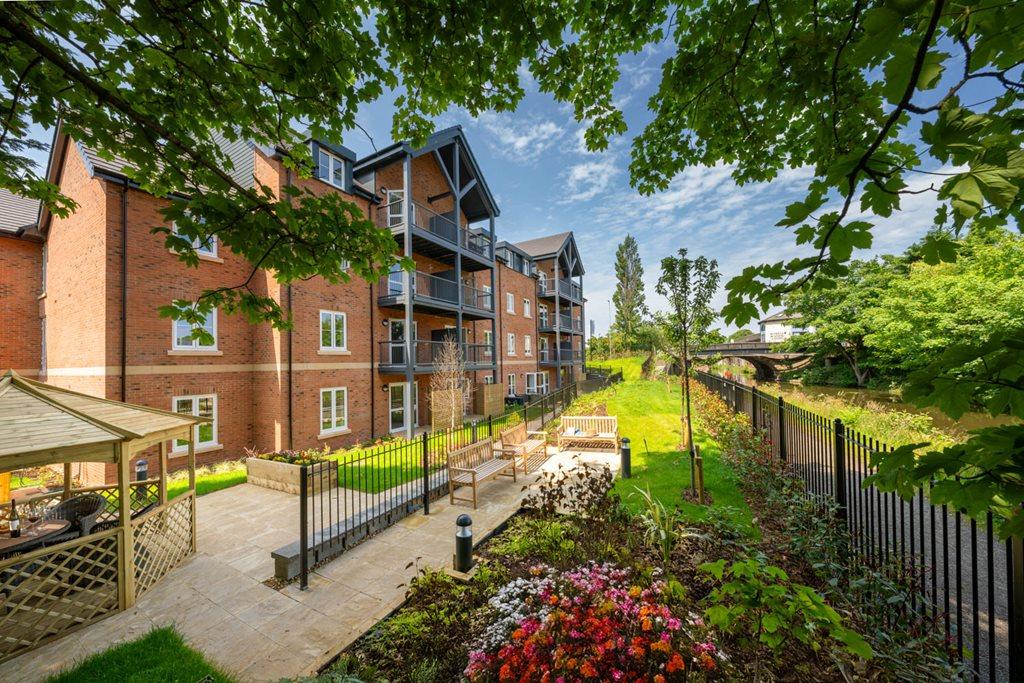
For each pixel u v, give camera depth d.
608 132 4.36
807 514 4.46
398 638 3.66
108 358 9.23
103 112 2.84
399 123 4.00
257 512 7.07
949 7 1.15
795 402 16.53
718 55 3.01
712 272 7.61
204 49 2.76
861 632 3.00
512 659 2.63
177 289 10.35
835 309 26.28
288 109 3.27
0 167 3.23
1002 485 1.17
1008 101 1.23
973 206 1.02
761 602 2.14
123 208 9.54
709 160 4.38
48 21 2.52
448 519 6.38
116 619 4.18
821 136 2.71
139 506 6.57
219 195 3.10
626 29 3.36
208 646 3.76
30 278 12.72
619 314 50.19
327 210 3.31
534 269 27.81
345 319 12.99
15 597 4.14
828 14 2.69
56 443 4.02
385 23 3.17
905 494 1.36
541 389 27.34
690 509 5.82
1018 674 2.18
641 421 13.30
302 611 4.27
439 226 16.67
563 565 4.49
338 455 10.53
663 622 2.49
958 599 2.57
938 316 15.80
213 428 10.96
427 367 14.47
